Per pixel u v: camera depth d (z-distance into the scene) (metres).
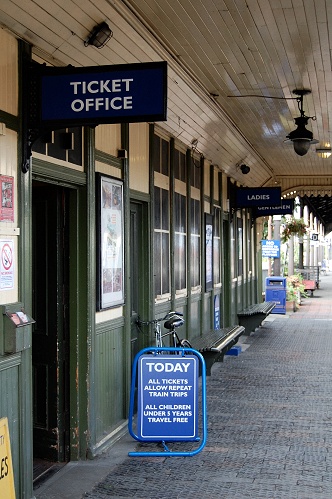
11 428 4.56
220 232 12.89
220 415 7.38
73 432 5.90
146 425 6.08
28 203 4.77
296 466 5.65
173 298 8.98
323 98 9.55
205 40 6.84
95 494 5.08
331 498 4.92
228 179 13.98
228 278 13.88
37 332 6.01
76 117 4.50
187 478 5.39
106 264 6.25
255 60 7.58
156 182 8.26
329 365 10.59
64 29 5.03
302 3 5.77
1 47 4.42
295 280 24.02
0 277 4.44
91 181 5.91
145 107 4.38
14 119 4.58
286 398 8.23
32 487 4.82
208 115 9.65
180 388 6.08
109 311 6.48
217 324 12.52
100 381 6.23
